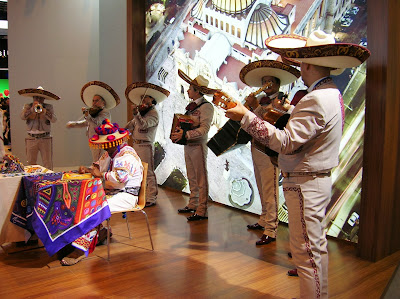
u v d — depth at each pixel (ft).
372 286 8.87
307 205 6.79
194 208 15.06
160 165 19.74
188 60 17.37
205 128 13.42
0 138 16.55
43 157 19.04
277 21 13.52
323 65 6.79
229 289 8.68
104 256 10.56
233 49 15.12
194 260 10.33
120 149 10.82
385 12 9.61
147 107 15.53
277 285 8.92
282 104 10.28
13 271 9.56
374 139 10.05
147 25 19.62
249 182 14.82
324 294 7.27
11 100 22.99
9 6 22.65
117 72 22.95
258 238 12.16
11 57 22.88
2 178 10.27
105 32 23.98
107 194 10.81
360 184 11.44
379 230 10.28
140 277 9.24
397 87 10.23
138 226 13.28
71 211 9.64
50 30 23.58
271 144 6.61
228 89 15.47
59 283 8.88
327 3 12.08
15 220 10.50
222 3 15.39
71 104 24.39
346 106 11.75
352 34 11.54
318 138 6.63
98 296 8.27
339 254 10.89
